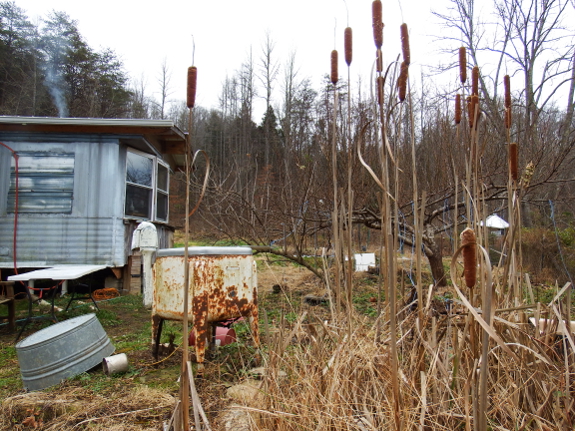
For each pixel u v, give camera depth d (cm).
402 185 524
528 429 188
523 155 474
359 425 178
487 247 202
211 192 732
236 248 355
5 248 759
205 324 329
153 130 771
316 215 655
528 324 219
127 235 817
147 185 909
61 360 338
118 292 789
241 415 212
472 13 1463
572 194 802
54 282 769
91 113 2370
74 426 255
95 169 776
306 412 183
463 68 213
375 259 963
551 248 882
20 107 2186
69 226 766
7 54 2350
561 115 884
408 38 183
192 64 144
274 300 663
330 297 234
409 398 183
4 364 404
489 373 208
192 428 221
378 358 203
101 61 2712
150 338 474
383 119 171
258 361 326
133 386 321
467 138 249
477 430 147
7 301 521
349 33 200
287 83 3105
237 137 3247
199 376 323
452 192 591
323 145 588
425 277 721
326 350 225
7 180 767
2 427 264
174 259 352
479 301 207
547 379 198
